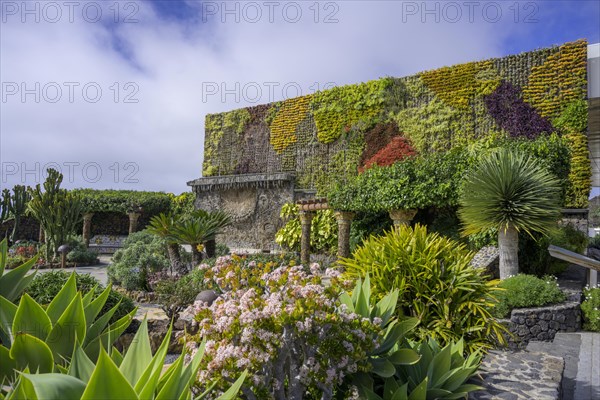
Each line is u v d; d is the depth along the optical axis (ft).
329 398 11.18
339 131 67.05
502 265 31.99
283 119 73.67
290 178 69.67
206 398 10.41
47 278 22.85
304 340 11.06
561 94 48.62
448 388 13.24
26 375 5.42
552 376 16.17
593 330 26.43
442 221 46.37
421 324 18.26
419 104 59.98
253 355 10.25
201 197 80.28
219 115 81.82
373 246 20.36
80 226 101.14
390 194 42.39
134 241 63.87
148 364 7.13
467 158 39.63
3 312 9.73
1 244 12.38
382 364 12.57
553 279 35.12
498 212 31.32
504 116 52.39
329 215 61.72
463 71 56.24
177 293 26.89
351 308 14.07
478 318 18.81
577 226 44.24
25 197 82.17
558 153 36.40
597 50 47.75
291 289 11.05
